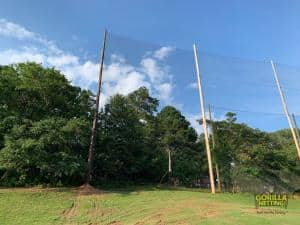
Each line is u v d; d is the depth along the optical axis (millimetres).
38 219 20203
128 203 24891
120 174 37875
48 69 33750
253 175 40719
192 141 51969
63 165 27891
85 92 36875
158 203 25281
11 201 23500
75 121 30578
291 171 43969
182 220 20516
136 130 39000
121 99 39219
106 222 20047
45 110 33125
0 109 31703
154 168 40812
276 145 53875
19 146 27531
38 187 28969
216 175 40688
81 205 23766
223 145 42312
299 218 21219
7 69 33594
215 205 25609
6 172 29406
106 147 35844
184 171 44688
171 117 50344
